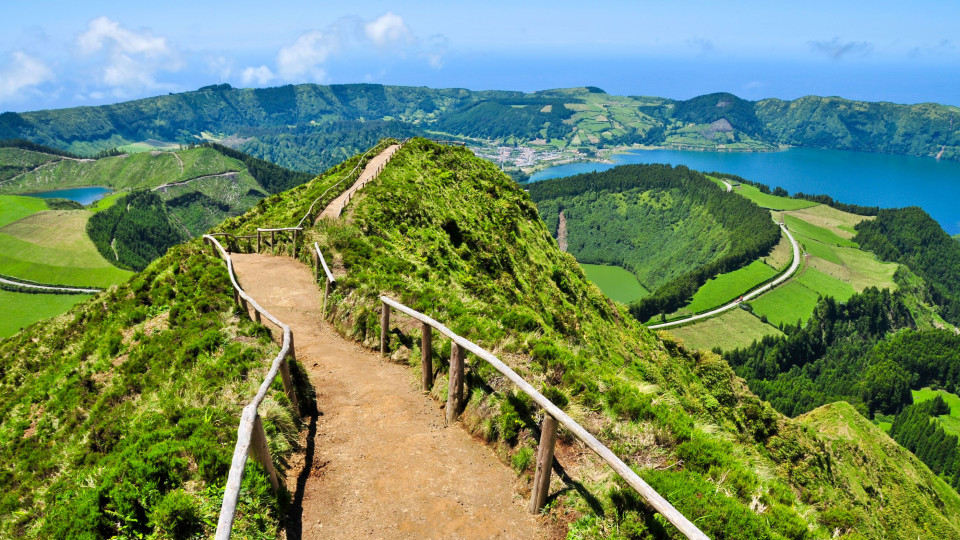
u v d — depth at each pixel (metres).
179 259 24.92
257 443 8.45
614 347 42.12
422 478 9.67
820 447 44.47
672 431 9.86
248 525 7.71
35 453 14.81
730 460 9.26
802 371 181.12
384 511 8.87
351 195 41.81
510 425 10.22
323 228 29.56
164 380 14.26
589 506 8.30
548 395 10.70
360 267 21.25
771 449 40.81
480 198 59.12
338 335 17.73
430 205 42.94
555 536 8.20
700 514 7.73
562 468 9.14
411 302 16.84
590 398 10.82
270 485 8.45
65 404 16.58
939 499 66.50
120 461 8.85
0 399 20.91
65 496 9.29
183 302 19.19
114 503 7.70
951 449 125.44
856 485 45.59
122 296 23.64
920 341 191.62
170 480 8.20
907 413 152.62
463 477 9.68
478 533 8.36
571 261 65.69
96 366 17.69
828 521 9.39
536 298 39.16
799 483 36.78
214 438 9.30
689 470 9.09
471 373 11.78
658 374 33.75
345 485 9.53
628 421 10.28
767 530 7.61
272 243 32.41
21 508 11.52
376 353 15.84
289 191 59.91
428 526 8.54
